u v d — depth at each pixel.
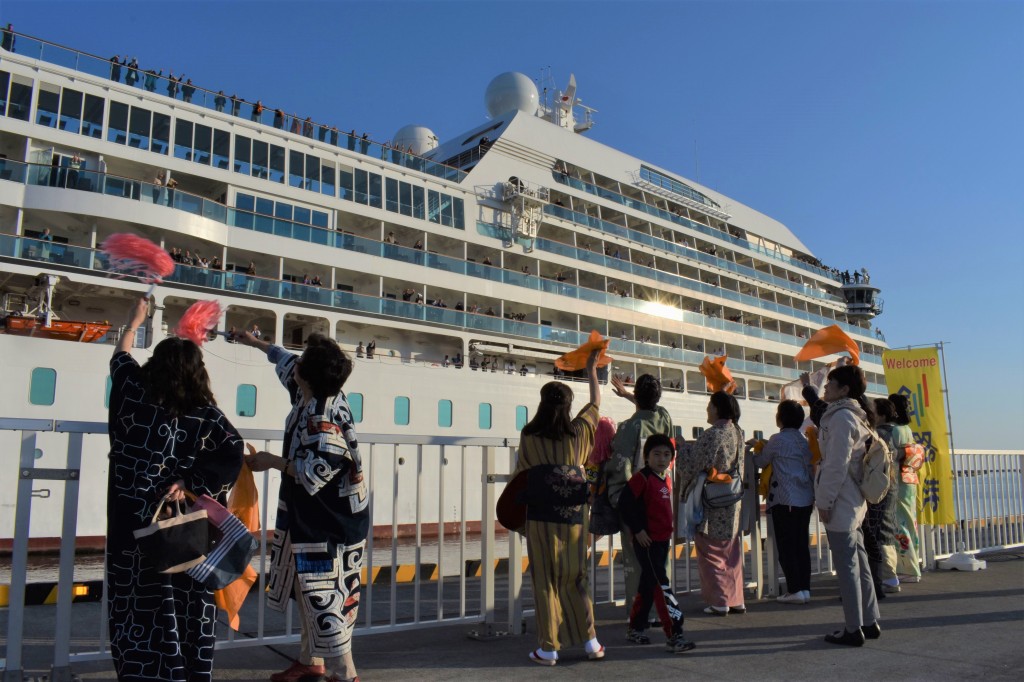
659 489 5.03
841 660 4.49
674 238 32.38
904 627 5.48
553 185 27.11
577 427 4.77
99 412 14.09
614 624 5.90
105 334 14.90
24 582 3.85
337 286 21.38
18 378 13.42
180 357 3.30
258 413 16.56
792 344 35.50
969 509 9.93
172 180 17.27
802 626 5.59
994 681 3.96
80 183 15.27
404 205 21.92
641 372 29.55
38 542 13.17
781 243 39.34
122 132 16.66
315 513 3.63
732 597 6.15
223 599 4.01
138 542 3.11
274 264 19.64
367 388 18.64
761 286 35.75
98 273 15.31
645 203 31.27
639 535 5.00
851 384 5.16
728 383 7.16
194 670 3.23
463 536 5.68
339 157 20.67
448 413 20.05
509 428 21.30
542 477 4.59
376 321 20.08
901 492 8.12
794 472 6.75
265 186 18.75
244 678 4.14
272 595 3.88
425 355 22.44
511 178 24.91
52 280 14.40
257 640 4.75
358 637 5.20
